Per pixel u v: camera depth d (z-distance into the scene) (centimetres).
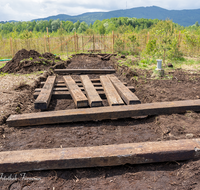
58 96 519
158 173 239
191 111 387
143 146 257
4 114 384
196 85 609
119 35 1662
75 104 443
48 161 236
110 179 233
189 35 1180
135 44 1507
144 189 216
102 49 1756
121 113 374
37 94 505
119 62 1027
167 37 1076
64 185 225
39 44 1603
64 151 252
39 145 301
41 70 812
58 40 1720
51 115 362
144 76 735
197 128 327
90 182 229
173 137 302
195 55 1205
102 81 575
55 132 341
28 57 909
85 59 1296
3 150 286
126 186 222
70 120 367
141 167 251
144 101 505
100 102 415
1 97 473
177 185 218
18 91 531
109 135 332
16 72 796
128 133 338
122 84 548
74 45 1783
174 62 1007
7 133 336
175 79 688
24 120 354
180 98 480
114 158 242
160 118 364
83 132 342
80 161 240
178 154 247
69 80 599
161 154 246
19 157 242
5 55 1452
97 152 247
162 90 555
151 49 1121
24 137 325
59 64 934
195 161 245
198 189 208
